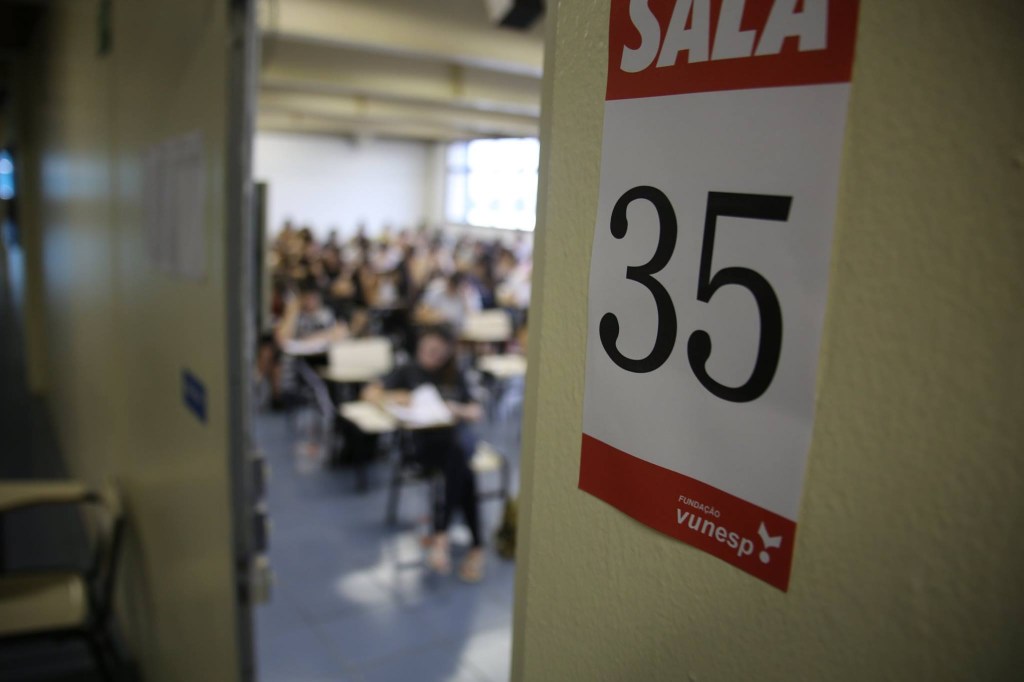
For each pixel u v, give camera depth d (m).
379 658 2.88
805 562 0.41
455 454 3.54
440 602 3.30
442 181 16.11
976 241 0.32
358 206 15.90
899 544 0.36
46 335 5.46
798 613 0.42
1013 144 0.31
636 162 0.51
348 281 8.49
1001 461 0.32
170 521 1.98
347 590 3.36
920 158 0.34
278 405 6.12
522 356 6.38
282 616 3.12
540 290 0.64
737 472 0.45
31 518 3.87
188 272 1.64
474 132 13.16
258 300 1.56
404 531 4.00
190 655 1.86
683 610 0.50
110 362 2.71
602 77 0.54
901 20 0.34
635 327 0.52
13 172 8.12
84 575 2.51
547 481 0.65
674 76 0.47
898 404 0.36
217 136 1.35
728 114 0.43
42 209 5.24
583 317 0.58
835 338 0.39
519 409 6.39
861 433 0.38
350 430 4.65
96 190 2.77
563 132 0.59
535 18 3.39
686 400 0.48
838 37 0.37
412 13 4.74
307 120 12.48
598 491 0.57
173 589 2.00
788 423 0.42
